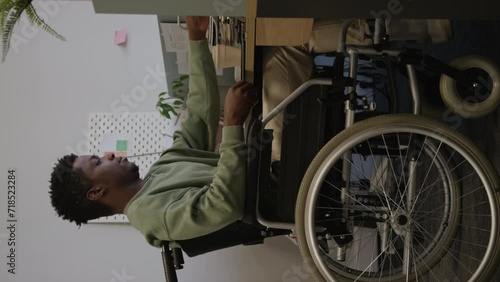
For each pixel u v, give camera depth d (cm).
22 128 274
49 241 263
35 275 261
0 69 279
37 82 279
